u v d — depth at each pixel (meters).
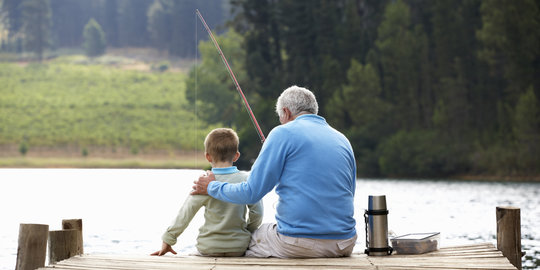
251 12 59.28
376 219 3.62
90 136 97.81
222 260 3.44
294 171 3.36
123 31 114.06
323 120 3.59
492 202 19.98
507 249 3.85
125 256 3.66
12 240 9.93
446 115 49.69
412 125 52.41
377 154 50.19
